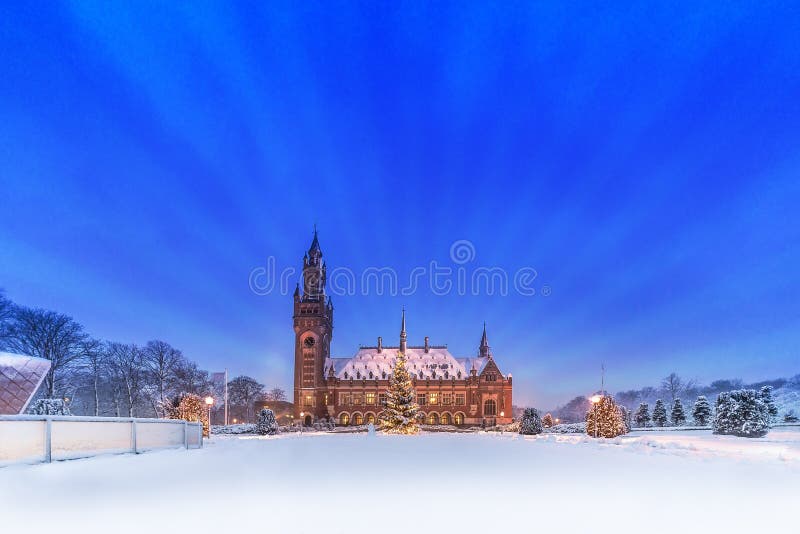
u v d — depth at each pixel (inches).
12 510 436.5
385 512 434.6
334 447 1186.0
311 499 487.2
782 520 421.7
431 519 412.2
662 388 6471.5
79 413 3843.5
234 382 6269.7
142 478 612.7
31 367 975.6
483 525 396.2
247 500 480.1
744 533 384.2
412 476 647.8
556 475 668.7
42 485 558.6
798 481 622.8
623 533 379.9
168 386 3991.1
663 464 816.9
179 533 367.9
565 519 417.4
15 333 3070.9
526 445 1275.8
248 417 6240.2
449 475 659.4
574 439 1585.9
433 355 5738.2
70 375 3334.2
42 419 724.0
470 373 5536.4
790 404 5940.0
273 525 390.6
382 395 5457.7
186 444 1078.4
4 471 646.5
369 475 653.9
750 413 2139.5
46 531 372.8
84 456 792.9
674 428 3582.7
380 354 5772.6
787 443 1659.7
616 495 521.0
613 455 979.9
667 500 497.0
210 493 515.5
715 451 1125.1
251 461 816.9
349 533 370.9
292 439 1722.4
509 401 5428.2
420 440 1571.1
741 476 669.9
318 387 5531.5
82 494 507.2
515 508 454.9
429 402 5472.4
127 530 375.2
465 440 1565.0
